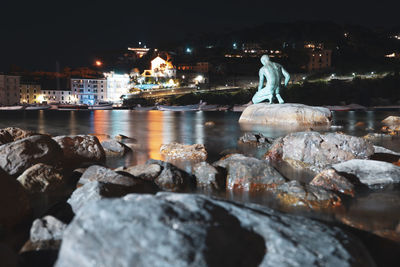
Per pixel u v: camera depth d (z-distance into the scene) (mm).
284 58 176375
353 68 162625
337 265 3016
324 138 9430
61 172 7684
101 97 143000
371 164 7816
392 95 111438
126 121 37625
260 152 12422
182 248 2775
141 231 2908
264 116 30797
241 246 3111
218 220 3287
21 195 5395
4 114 65000
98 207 3252
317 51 171750
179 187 7020
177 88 123250
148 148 13664
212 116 52250
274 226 3406
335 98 109875
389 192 6828
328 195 6094
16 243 4574
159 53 178250
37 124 32469
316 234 3375
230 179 7234
